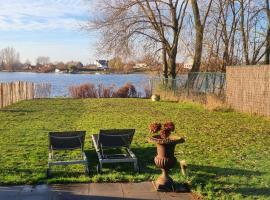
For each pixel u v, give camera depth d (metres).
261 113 18.92
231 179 7.70
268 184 7.38
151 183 7.54
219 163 9.00
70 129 14.49
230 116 19.22
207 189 7.07
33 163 8.97
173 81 30.80
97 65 80.38
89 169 8.44
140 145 11.12
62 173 8.13
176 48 34.25
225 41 31.34
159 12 33.75
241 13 30.55
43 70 105.62
